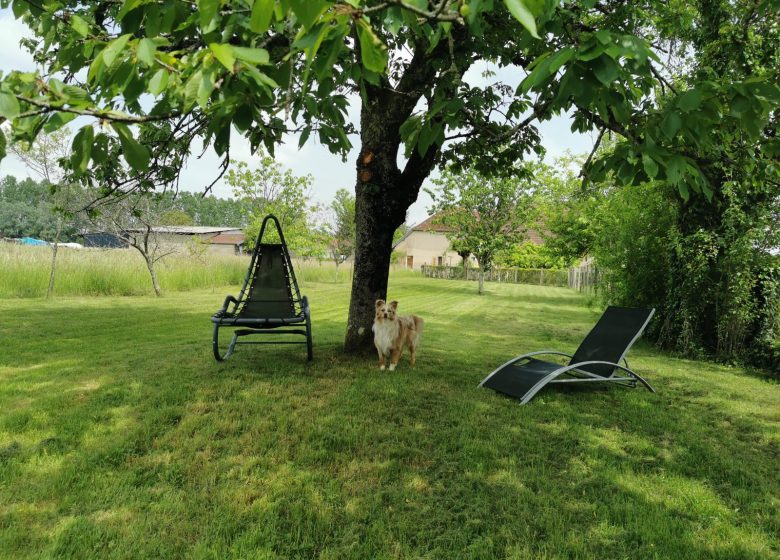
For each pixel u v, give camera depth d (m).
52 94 1.42
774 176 3.49
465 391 5.48
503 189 22.47
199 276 19.41
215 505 2.92
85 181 5.24
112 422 4.18
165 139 4.52
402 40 4.44
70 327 9.09
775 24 5.94
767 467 3.70
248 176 20.47
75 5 3.34
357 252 7.03
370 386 5.46
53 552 2.43
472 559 2.47
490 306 17.56
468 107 4.18
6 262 14.34
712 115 2.04
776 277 8.01
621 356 5.81
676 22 6.59
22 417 4.17
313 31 1.28
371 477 3.30
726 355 8.34
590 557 2.50
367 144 6.51
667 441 4.19
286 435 3.97
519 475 3.39
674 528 2.78
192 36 2.41
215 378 5.60
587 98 1.62
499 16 3.73
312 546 2.56
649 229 10.19
